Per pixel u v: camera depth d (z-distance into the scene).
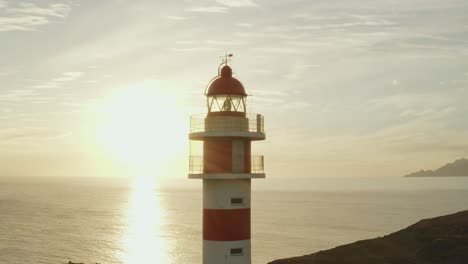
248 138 22.48
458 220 43.88
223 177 21.78
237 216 22.17
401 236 43.44
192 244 101.44
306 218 151.25
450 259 37.00
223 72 23.30
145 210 189.12
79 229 126.50
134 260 86.00
